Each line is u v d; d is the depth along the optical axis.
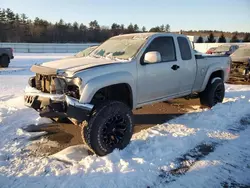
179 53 5.11
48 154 3.82
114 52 4.67
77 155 3.76
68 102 3.49
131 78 4.09
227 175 3.23
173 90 5.08
